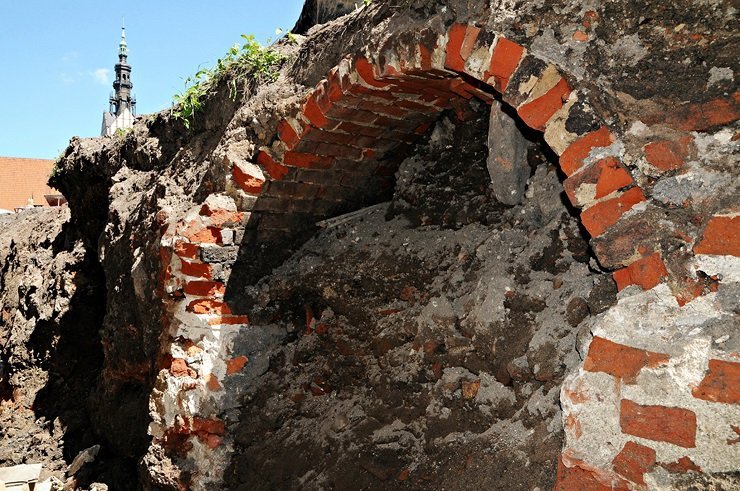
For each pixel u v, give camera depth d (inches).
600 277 83.8
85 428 212.1
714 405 58.3
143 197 173.0
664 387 61.7
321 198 143.2
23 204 1068.5
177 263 133.2
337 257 138.1
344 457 114.4
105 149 216.5
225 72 149.6
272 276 142.9
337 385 127.6
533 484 78.8
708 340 59.9
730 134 63.3
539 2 77.2
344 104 115.3
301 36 145.0
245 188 130.8
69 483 178.1
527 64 78.1
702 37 65.7
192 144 158.6
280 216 140.6
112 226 191.0
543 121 76.9
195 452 131.6
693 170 65.1
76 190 244.2
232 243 136.0
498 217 113.5
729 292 60.4
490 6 82.3
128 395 185.2
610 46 71.9
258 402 133.8
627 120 70.2
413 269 122.7
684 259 64.2
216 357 132.8
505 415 93.1
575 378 69.9
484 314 99.2
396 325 119.0
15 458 209.0
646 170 68.2
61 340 239.6
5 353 261.4
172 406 134.8
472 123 123.6
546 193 102.3
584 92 73.0
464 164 126.3
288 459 123.2
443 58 91.3
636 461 62.6
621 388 65.2
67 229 288.5
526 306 95.4
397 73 101.4
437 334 108.9
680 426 60.1
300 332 139.6
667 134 67.2
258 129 130.3
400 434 108.7
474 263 111.1
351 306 128.9
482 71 84.0
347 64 109.4
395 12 100.7
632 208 69.6
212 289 134.1
